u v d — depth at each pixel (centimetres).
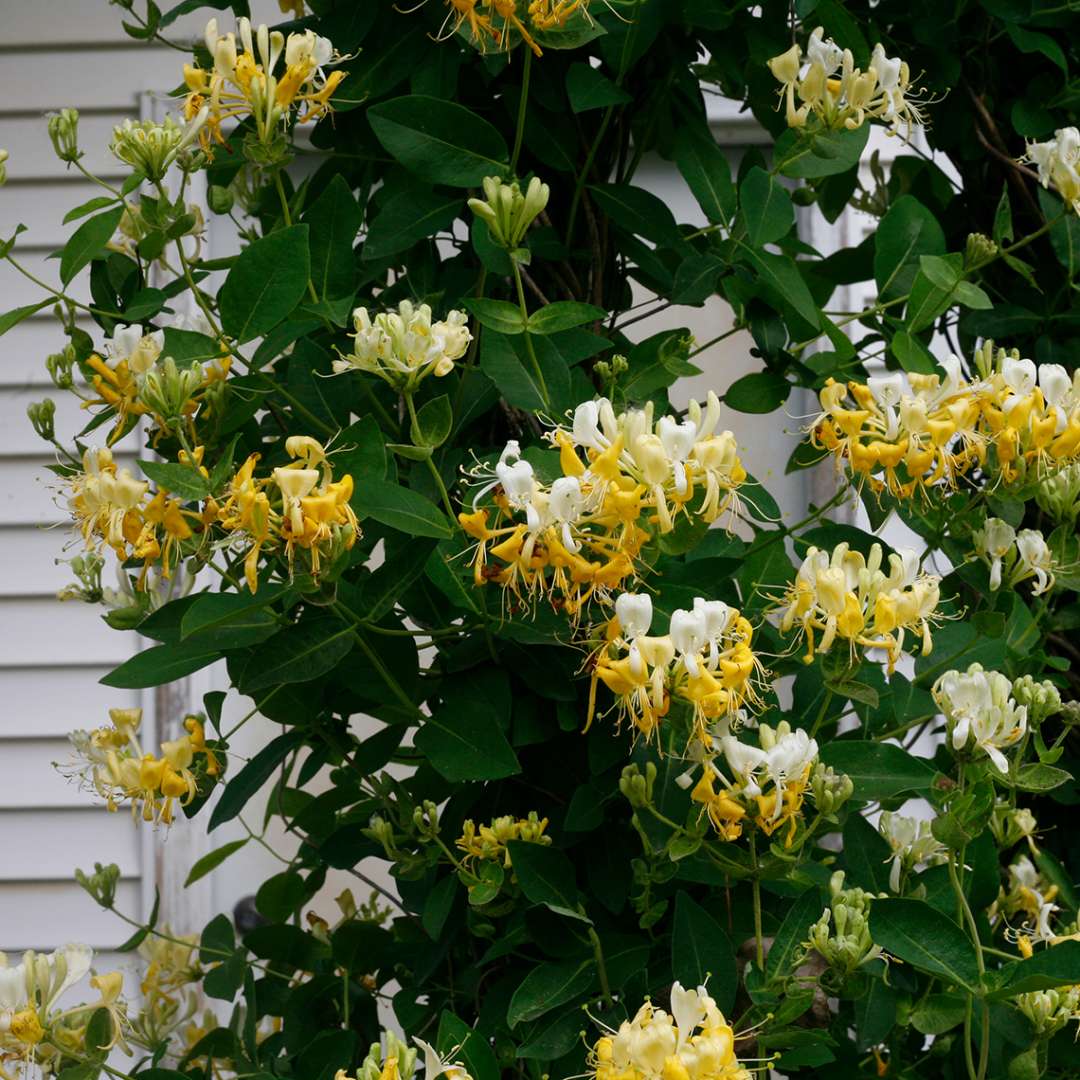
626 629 157
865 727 219
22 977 178
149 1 247
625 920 202
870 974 182
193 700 377
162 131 187
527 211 183
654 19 219
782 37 237
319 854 228
